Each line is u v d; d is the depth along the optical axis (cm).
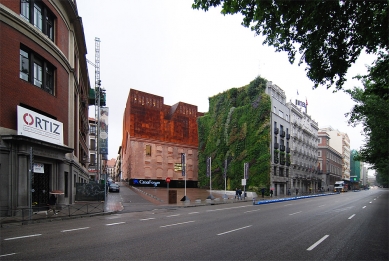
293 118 6662
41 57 2142
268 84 5631
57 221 1560
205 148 6900
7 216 1680
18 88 1870
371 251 853
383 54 1277
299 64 1066
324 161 9156
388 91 1468
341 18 917
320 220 1573
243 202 3428
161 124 7481
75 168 2956
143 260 714
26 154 1805
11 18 1816
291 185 6166
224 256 755
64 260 714
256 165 5312
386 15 871
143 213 2023
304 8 862
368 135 3167
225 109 6378
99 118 3969
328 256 784
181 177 7619
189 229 1216
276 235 1082
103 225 1369
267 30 1009
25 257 745
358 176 15250
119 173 13200
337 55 1009
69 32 2725
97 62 6075
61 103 2422
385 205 2811
